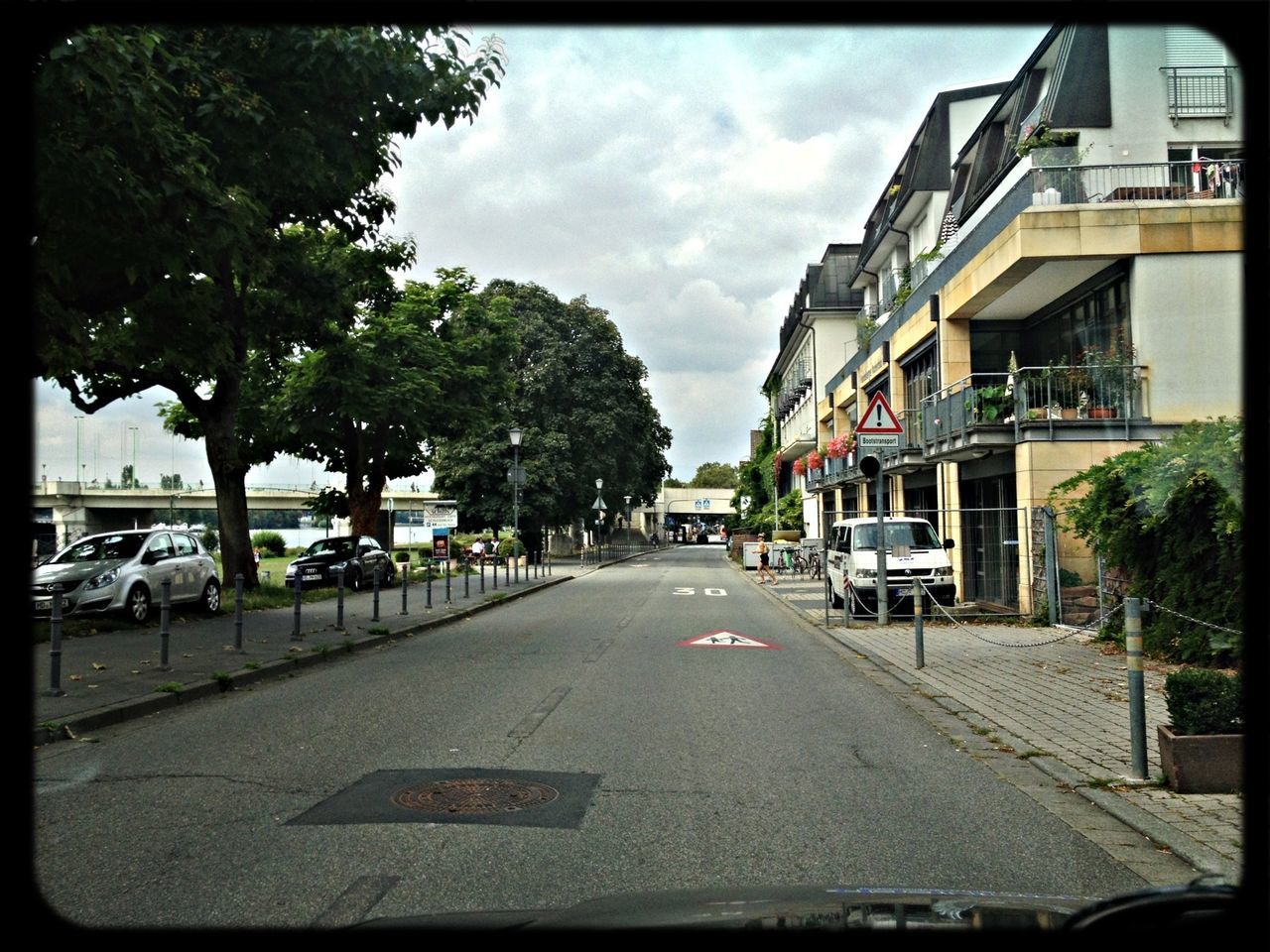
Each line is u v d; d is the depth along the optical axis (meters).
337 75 12.00
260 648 13.95
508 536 54.88
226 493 24.19
